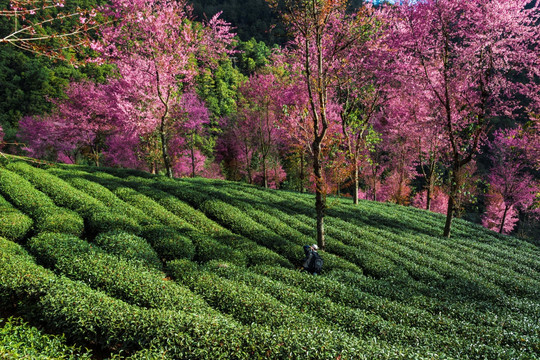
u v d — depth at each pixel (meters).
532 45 20.55
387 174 52.09
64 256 11.98
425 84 22.84
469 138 22.02
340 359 7.11
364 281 13.28
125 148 38.03
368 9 16.23
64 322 8.45
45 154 44.91
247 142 46.53
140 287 10.27
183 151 40.03
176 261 13.27
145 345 7.90
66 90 35.81
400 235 22.44
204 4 152.62
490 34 19.94
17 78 67.19
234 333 7.95
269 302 10.02
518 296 14.27
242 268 13.41
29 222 15.02
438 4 20.23
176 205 20.52
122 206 18.72
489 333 9.35
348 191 55.50
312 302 10.70
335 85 22.31
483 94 21.11
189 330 7.98
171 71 25.50
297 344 7.54
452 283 14.20
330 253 17.58
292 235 18.92
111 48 23.19
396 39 22.14
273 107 36.31
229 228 19.50
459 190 23.19
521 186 36.94
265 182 39.44
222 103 73.38
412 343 8.59
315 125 16.19
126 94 27.58
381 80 24.42
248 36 133.88
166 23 23.86
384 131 37.69
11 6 5.35
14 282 9.57
